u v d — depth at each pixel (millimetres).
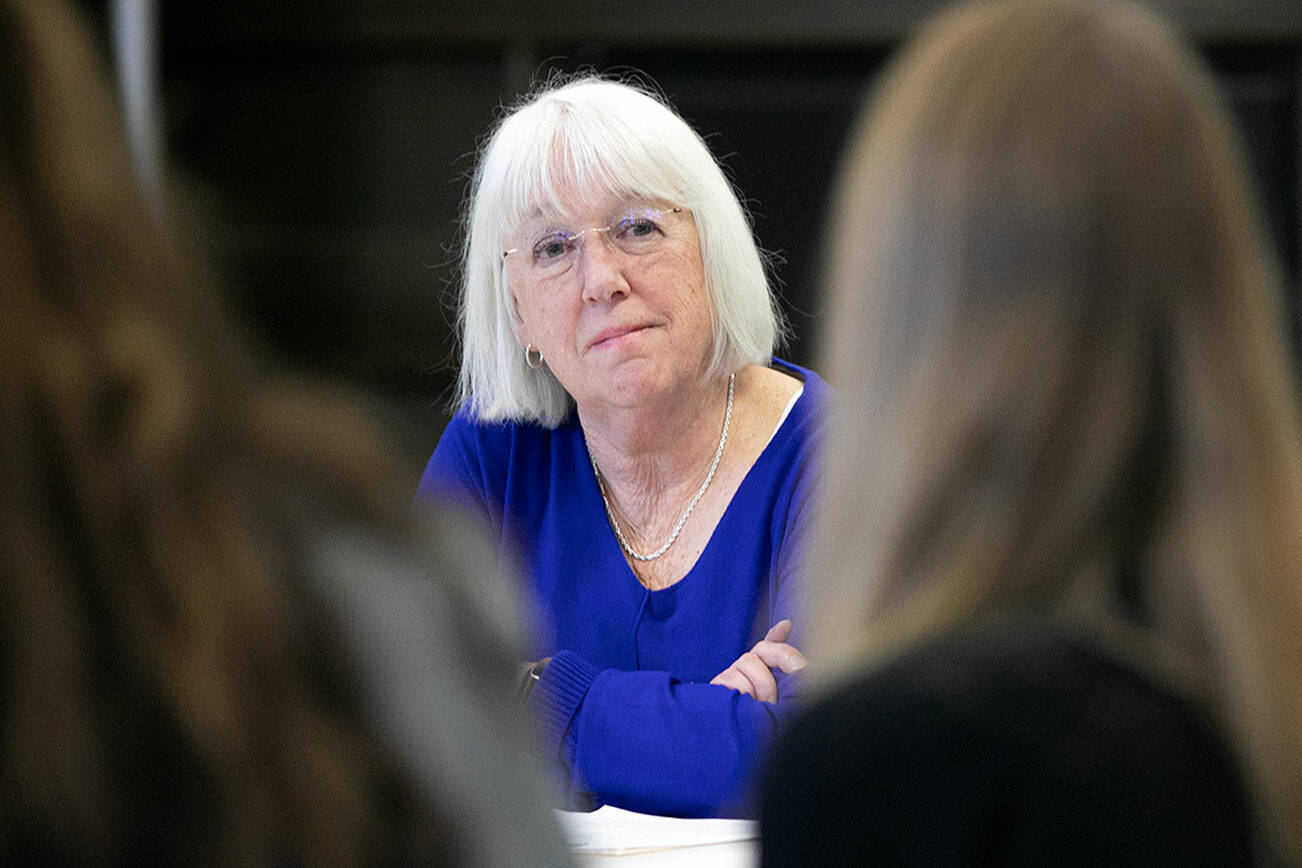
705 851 3799
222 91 13031
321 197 13078
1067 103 2012
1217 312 1994
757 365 5391
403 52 12992
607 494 5422
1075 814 1837
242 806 1472
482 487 5566
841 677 2008
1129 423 1979
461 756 1685
